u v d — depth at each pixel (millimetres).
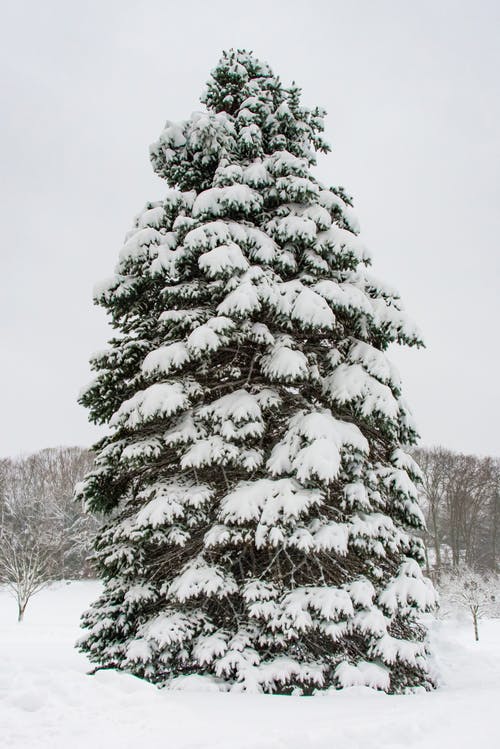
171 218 10109
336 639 7059
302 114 11047
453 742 4277
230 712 5270
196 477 8359
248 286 8547
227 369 9180
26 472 42375
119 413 8602
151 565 8133
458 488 42156
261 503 7711
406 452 10102
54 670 5469
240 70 10945
